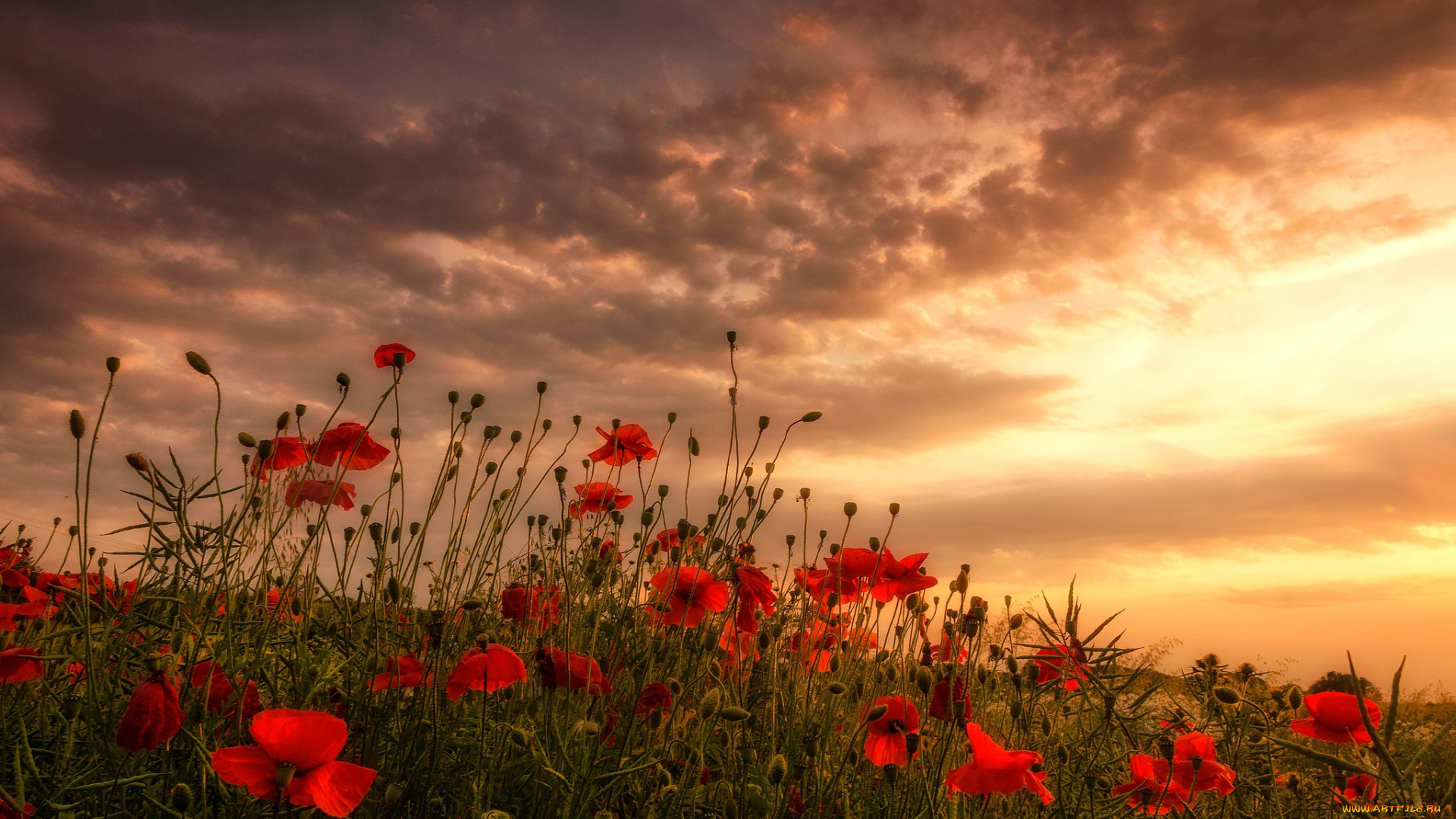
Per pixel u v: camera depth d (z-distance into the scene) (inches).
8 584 26.7
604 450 35.5
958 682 28.0
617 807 24.1
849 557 31.8
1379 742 19.0
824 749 28.1
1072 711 32.0
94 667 21.0
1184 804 26.4
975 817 27.3
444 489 28.4
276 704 24.1
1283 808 30.0
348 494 30.1
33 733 22.5
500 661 23.3
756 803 24.4
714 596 29.9
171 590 23.2
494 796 23.8
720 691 24.4
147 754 21.3
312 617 27.5
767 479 33.9
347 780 19.1
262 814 20.5
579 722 22.7
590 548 36.1
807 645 34.9
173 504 22.7
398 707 25.6
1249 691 31.7
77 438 20.7
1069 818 26.9
